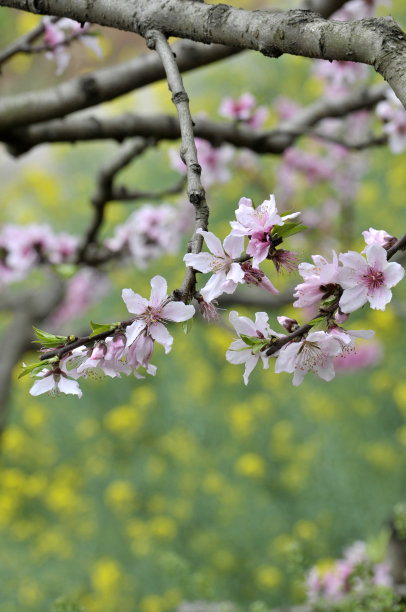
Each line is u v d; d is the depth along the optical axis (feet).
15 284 24.63
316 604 8.73
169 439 23.22
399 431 21.79
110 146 36.91
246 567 19.35
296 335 4.60
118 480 23.39
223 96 32.91
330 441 21.72
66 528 22.27
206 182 11.69
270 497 21.40
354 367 22.06
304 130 10.54
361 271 4.40
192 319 4.42
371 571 8.73
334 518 19.86
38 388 4.54
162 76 8.61
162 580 19.48
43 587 20.03
